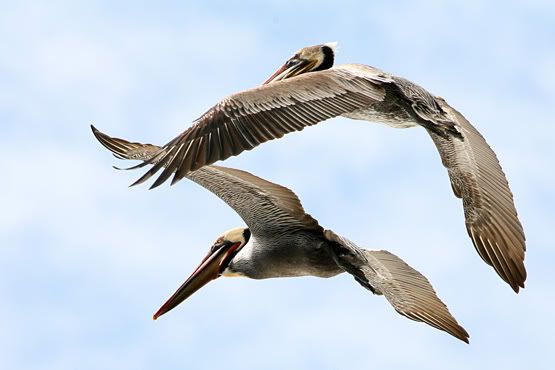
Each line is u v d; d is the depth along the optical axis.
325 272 16.22
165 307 17.44
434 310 13.90
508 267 15.18
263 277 16.61
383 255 14.95
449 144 16.05
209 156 13.02
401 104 15.92
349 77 14.63
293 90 13.90
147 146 16.92
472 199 15.66
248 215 16.53
